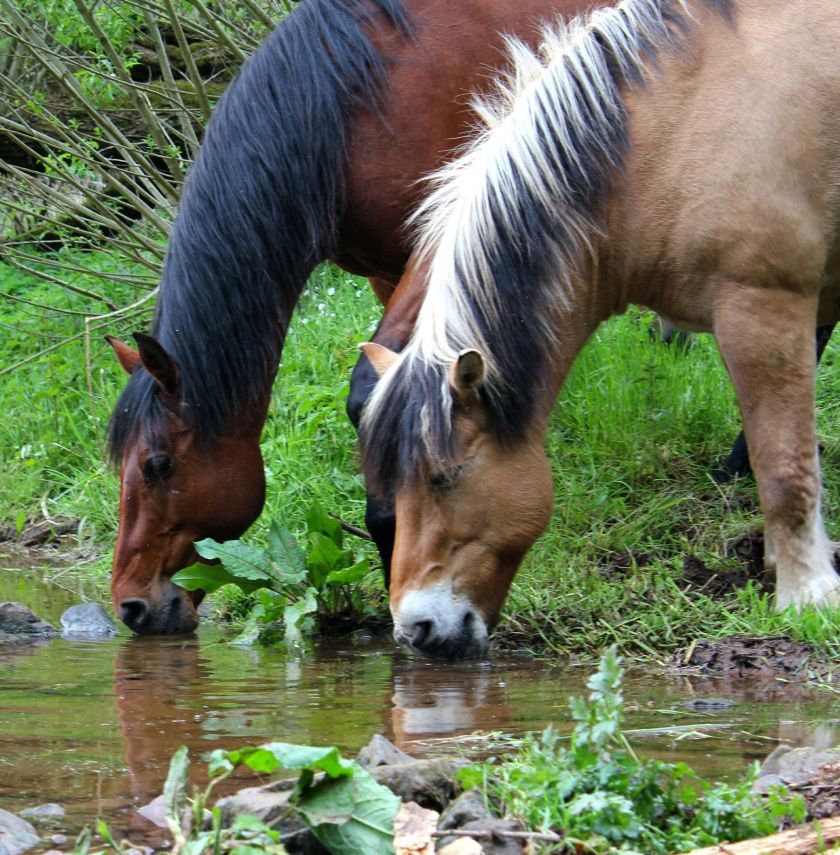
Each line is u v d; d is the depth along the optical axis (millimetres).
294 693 3945
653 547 5367
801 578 4621
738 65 4539
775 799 2512
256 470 5078
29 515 7980
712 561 5215
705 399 6516
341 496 6516
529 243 4309
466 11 5121
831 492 5883
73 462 8500
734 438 6344
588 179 4449
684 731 3395
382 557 4824
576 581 5086
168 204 9117
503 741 3270
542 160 4391
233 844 2174
